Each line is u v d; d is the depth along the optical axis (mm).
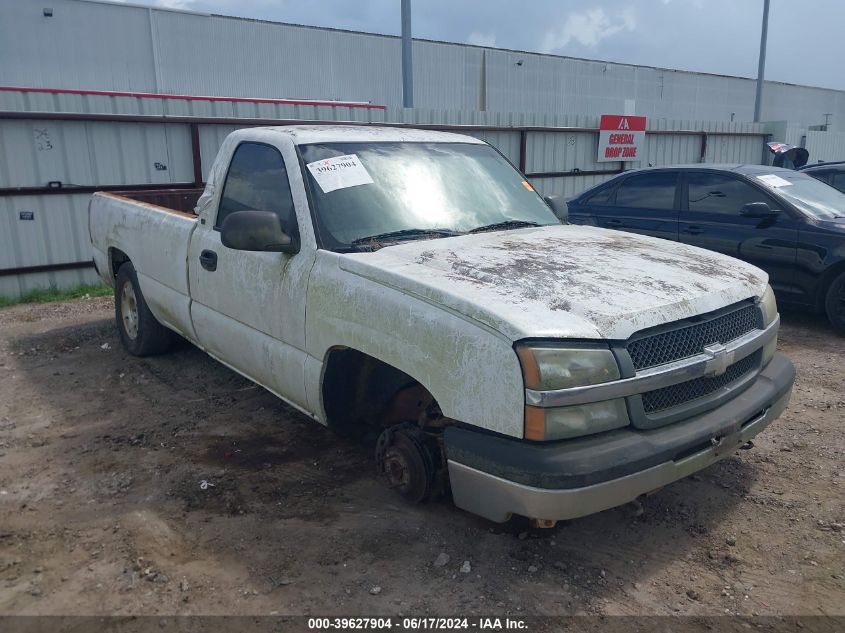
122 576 3158
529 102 36750
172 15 27094
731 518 3639
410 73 15180
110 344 6730
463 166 4543
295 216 3891
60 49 25016
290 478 4062
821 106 53594
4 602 2988
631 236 4320
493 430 2834
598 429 2820
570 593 3049
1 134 8992
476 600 3000
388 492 3881
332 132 4391
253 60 29031
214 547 3381
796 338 6973
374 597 3020
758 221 7438
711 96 47094
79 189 9641
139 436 4625
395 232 3865
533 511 2760
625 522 3600
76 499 3834
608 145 16172
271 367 4094
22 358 6340
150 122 10062
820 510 3701
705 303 3197
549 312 2861
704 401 3172
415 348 3090
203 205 4793
